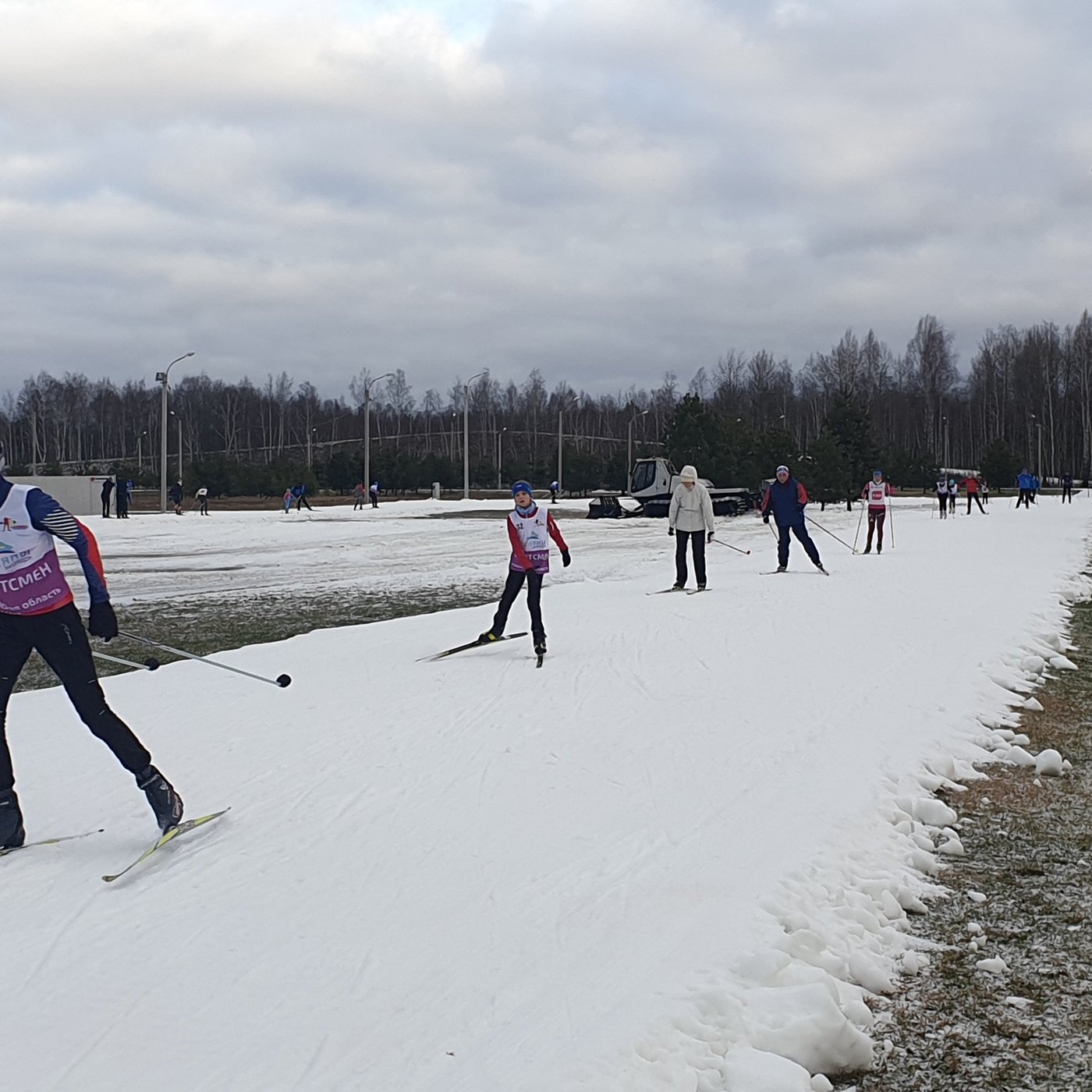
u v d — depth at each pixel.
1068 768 7.58
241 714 8.70
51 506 5.52
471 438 145.75
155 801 5.64
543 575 11.17
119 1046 3.64
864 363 137.50
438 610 18.28
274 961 4.24
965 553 25.20
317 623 16.86
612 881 5.02
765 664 10.48
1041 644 12.16
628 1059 3.54
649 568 24.78
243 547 35.00
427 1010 3.85
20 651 5.55
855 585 17.67
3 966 4.24
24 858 5.50
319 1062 3.52
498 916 4.64
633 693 9.24
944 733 8.02
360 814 6.04
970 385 139.12
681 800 6.25
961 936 4.88
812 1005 3.87
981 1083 3.71
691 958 4.23
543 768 6.92
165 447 55.69
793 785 6.54
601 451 147.62
